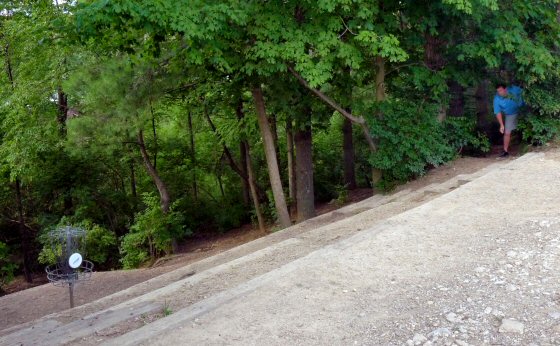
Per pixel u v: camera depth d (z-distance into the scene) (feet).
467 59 37.81
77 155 47.47
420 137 34.81
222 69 36.19
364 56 35.27
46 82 46.19
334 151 67.87
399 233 20.22
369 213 27.99
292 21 31.63
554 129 36.35
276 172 40.19
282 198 40.45
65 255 23.98
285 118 45.01
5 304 30.73
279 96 39.17
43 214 58.34
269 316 14.49
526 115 37.27
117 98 39.58
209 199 67.77
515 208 21.72
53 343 15.25
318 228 27.22
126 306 18.72
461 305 13.84
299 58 30.42
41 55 46.52
